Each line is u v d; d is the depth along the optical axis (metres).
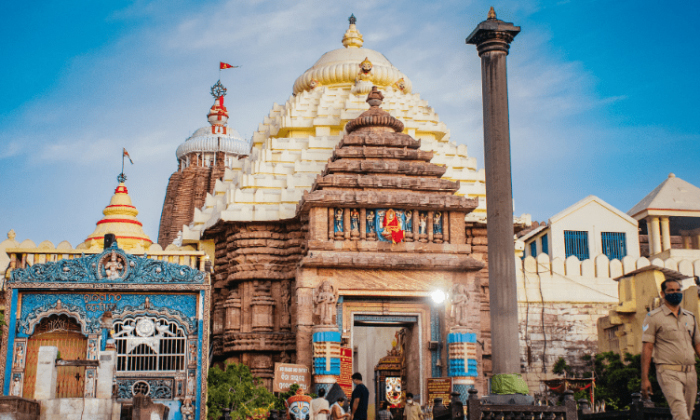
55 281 23.84
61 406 20.12
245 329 37.91
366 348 49.66
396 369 42.12
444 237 35.81
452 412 18.59
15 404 18.53
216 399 28.00
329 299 33.47
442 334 34.59
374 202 34.81
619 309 38.78
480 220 39.94
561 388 35.50
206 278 24.52
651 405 16.36
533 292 41.12
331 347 32.84
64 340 23.98
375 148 36.97
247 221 38.91
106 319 23.89
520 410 17.61
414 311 35.03
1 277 34.31
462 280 35.06
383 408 27.12
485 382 37.03
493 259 23.11
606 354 36.66
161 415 22.64
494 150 23.69
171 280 24.36
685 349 14.15
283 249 39.03
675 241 53.31
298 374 32.09
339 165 36.25
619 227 51.00
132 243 36.62
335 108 44.19
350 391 33.50
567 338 40.72
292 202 39.28
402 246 35.00
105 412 20.27
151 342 24.08
